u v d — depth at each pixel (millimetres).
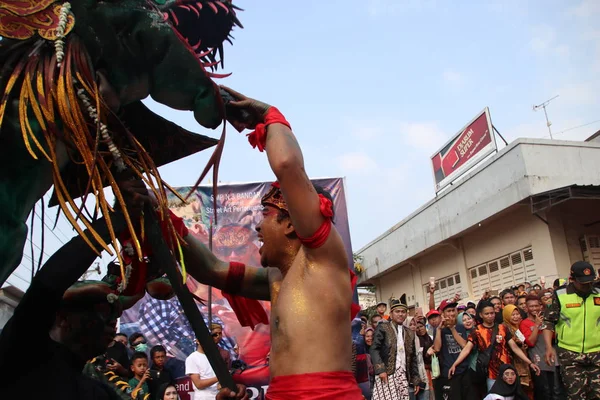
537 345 6730
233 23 2277
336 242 1871
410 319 8945
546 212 13023
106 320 1888
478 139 15195
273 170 1815
